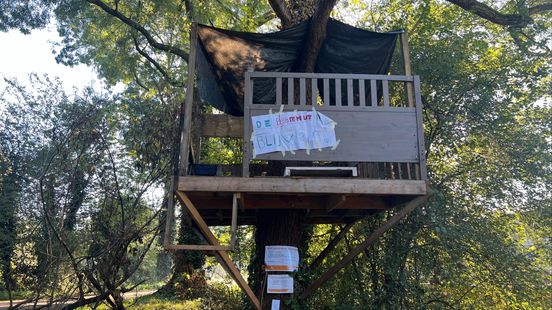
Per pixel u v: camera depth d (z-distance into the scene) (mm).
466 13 8500
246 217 7355
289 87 4980
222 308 9250
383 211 6324
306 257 7652
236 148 9062
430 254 6738
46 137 6398
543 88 7227
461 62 7207
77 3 11945
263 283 6000
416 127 4949
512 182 6992
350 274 7281
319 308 7141
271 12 11648
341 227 7918
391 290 6477
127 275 6012
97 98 6383
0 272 6555
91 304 6496
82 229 6133
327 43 6406
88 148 6188
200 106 6734
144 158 6328
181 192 4691
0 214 6605
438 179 7156
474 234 6605
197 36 5461
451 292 6992
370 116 4938
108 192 6219
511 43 7988
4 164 6715
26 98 6730
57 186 6094
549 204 6820
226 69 6504
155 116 6434
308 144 4812
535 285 6754
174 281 10938
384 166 5668
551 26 8836
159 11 11898
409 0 8359
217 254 4719
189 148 5203
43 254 6090
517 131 7082
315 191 4723
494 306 6980
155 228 6176
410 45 7453
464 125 7121
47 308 5801
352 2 9344
